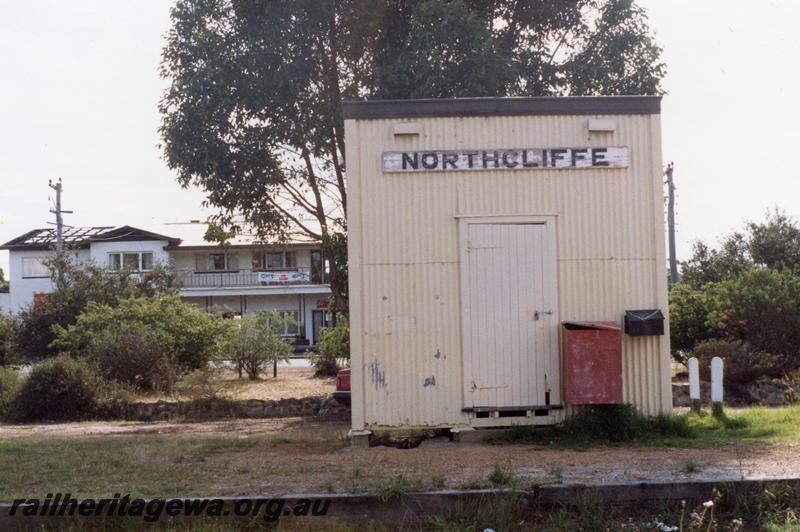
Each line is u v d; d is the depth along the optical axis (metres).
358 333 11.34
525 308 11.46
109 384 18.91
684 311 20.36
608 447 10.54
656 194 11.66
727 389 17.12
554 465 9.11
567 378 11.10
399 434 11.96
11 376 20.28
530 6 17.77
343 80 17.94
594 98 11.63
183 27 17.12
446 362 11.38
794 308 18.20
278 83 16.73
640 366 11.49
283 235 18.78
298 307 53.44
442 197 11.50
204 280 52.75
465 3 17.56
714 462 9.06
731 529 7.43
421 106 11.54
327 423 15.97
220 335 25.44
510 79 16.25
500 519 7.46
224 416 18.20
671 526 7.46
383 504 7.71
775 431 11.41
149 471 9.40
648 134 11.71
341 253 17.92
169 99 17.02
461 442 11.25
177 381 20.72
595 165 11.58
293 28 16.83
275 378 27.20
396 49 17.30
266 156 17.31
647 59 17.64
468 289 11.43
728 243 35.88
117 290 36.12
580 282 11.53
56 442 12.45
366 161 11.50
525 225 11.53
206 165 16.92
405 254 11.44
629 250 11.60
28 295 55.00
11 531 7.54
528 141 11.57
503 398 11.36
